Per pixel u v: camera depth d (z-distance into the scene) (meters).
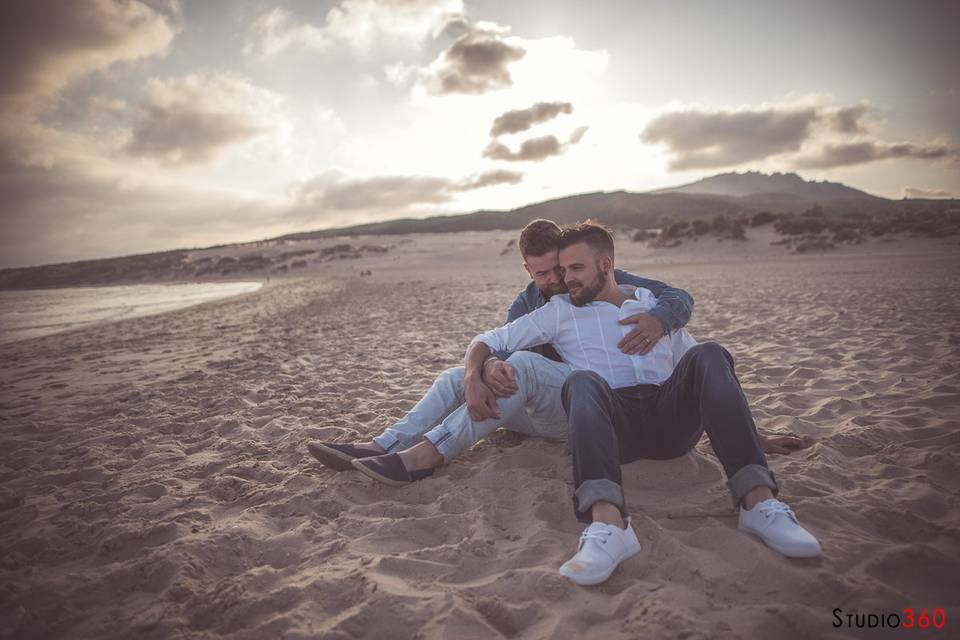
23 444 3.53
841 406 3.33
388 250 63.19
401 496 2.45
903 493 2.16
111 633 1.55
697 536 1.92
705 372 2.02
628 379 2.33
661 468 2.52
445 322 8.98
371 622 1.52
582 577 1.65
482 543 1.94
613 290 2.48
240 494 2.53
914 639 1.36
